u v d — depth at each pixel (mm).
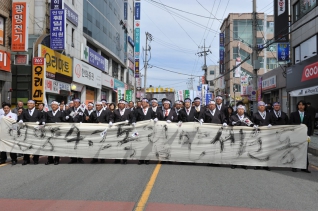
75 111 10453
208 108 9758
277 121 9281
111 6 32688
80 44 23531
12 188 6383
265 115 9148
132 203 5406
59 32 18141
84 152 9273
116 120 10094
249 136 8812
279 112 9375
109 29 31969
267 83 28312
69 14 20875
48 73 17547
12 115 9703
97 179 7160
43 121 9312
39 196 5824
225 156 8875
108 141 9281
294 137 8555
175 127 9117
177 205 5309
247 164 8758
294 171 8430
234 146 8852
